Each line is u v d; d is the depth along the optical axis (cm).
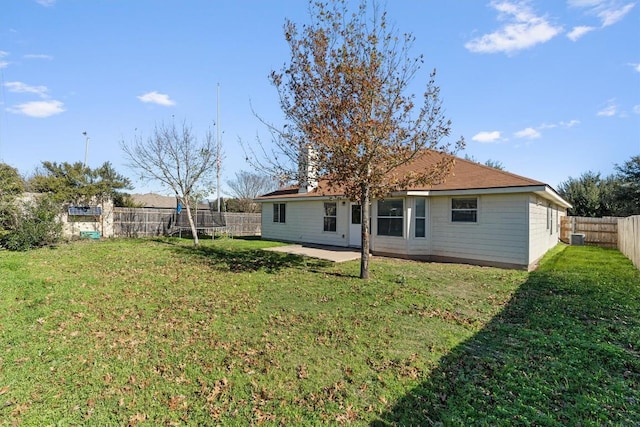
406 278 828
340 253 1273
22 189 1345
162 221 2105
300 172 843
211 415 294
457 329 493
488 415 290
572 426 275
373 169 769
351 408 303
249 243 1661
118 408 303
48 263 948
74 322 507
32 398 315
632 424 277
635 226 1078
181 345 434
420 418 289
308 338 456
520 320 535
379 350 420
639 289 736
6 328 476
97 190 1844
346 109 724
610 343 444
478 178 1138
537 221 1162
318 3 754
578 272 946
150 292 684
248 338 456
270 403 311
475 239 1103
